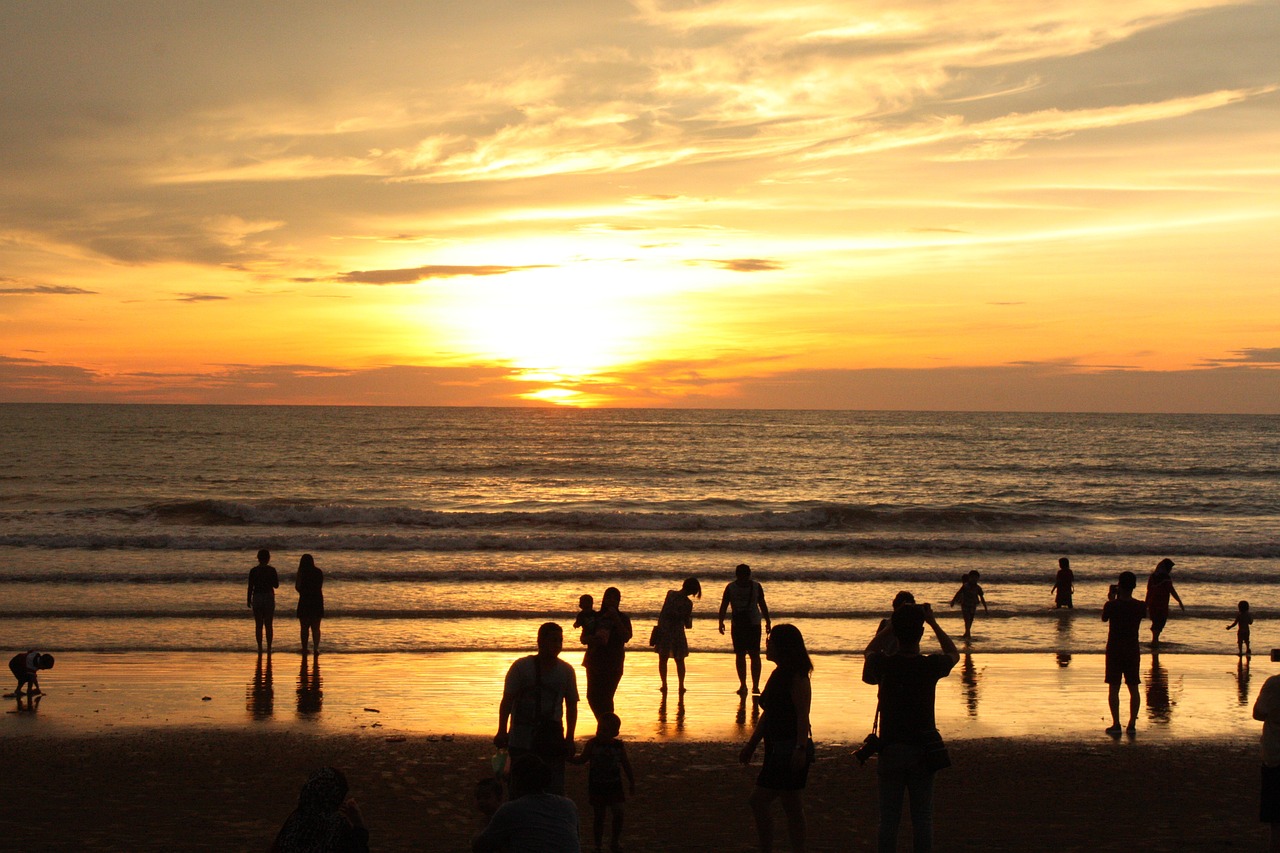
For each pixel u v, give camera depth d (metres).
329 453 84.94
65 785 9.13
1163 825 8.27
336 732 11.18
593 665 9.73
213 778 9.41
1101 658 15.95
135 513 34.81
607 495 52.59
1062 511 45.34
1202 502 48.47
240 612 18.20
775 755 6.34
